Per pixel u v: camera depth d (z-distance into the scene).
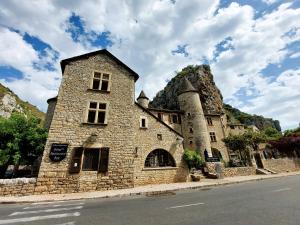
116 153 12.58
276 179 16.09
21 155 11.83
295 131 40.62
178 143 16.27
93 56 14.77
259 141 23.88
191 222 4.72
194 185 12.42
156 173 14.36
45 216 5.78
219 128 31.61
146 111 16.53
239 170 19.42
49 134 11.36
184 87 30.41
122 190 11.12
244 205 6.44
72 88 13.05
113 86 14.45
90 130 12.45
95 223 4.95
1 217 5.74
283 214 5.15
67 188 10.62
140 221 4.97
